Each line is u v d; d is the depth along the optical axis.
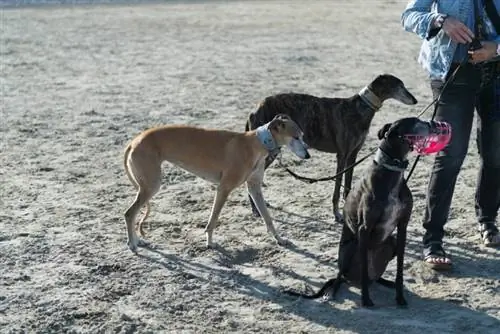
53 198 8.38
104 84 16.27
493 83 6.39
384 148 5.55
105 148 10.61
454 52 6.14
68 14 33.81
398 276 5.73
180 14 33.47
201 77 17.08
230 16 32.41
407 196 5.61
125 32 26.69
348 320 5.53
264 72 17.73
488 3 6.16
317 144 8.05
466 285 6.13
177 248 6.95
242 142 6.98
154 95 14.86
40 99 14.50
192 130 7.08
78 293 5.96
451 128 6.17
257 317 5.59
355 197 5.71
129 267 6.48
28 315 5.59
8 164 9.76
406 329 5.38
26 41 24.22
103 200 8.31
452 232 7.29
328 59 19.83
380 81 7.90
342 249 5.90
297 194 8.62
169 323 5.48
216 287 6.10
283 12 34.09
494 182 6.85
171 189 8.74
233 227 7.53
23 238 7.14
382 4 37.84
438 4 6.22
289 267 6.53
